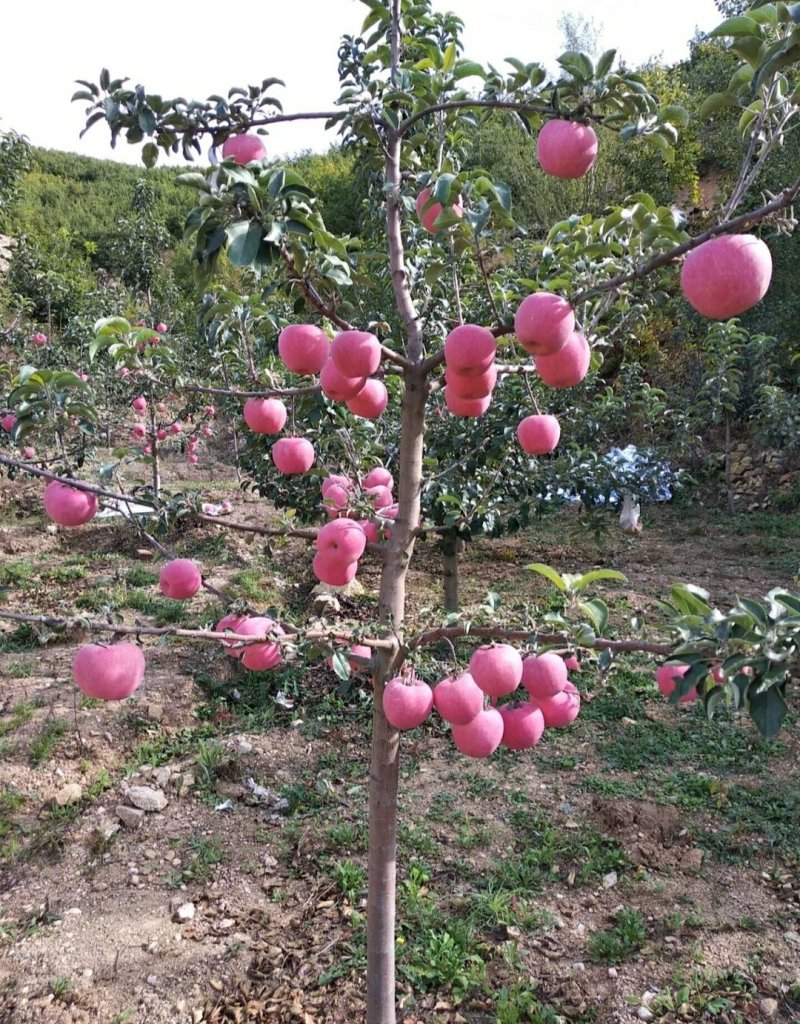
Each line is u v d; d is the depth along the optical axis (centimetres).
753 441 1068
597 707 457
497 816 357
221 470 1116
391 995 223
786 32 128
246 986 267
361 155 259
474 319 353
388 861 216
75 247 2108
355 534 189
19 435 194
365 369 167
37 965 276
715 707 146
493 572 738
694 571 740
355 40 249
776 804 362
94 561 725
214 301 254
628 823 345
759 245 131
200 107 183
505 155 1309
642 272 149
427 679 417
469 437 418
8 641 549
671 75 1527
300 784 388
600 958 276
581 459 496
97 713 432
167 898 313
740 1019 249
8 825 354
